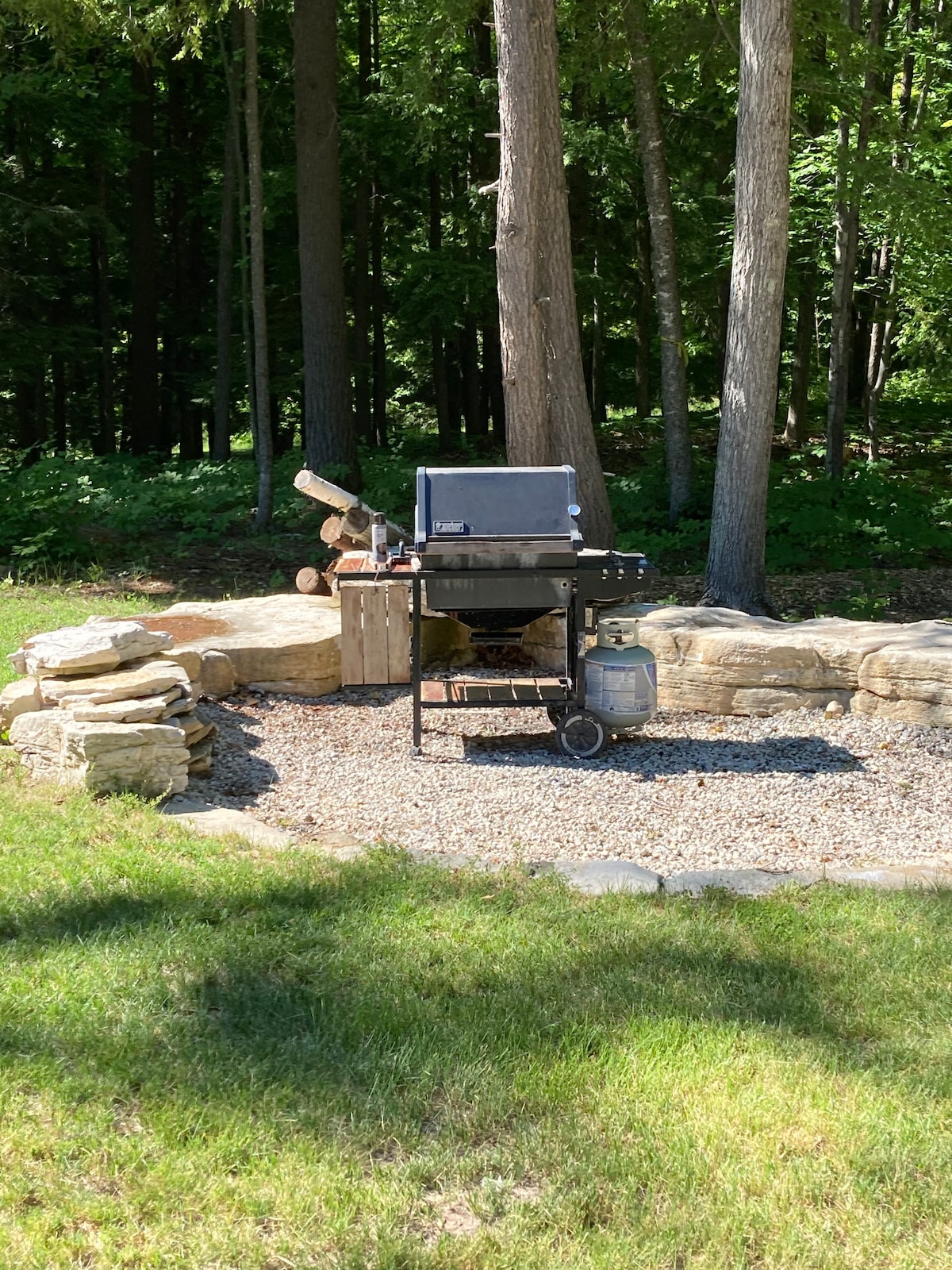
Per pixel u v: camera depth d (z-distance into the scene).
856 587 14.12
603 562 7.24
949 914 4.88
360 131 20.64
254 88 15.54
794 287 22.34
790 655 8.03
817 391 29.48
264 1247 2.93
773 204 10.91
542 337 11.55
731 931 4.68
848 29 15.14
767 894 5.13
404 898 4.97
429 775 6.99
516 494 7.13
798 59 15.48
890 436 25.16
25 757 6.71
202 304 27.89
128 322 29.34
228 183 21.64
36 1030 3.83
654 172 16.97
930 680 7.57
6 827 5.64
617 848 5.88
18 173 22.69
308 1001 4.07
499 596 7.23
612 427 26.06
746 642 8.09
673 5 16.55
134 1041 3.78
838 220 18.05
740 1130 3.39
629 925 4.74
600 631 7.52
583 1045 3.80
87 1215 3.02
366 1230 2.99
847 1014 4.04
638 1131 3.39
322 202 17.11
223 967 4.30
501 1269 2.87
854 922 4.78
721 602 11.57
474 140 20.73
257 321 15.92
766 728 7.86
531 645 9.38
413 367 31.33
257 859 5.43
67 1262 2.85
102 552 15.05
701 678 8.26
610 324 28.56
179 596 13.02
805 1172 3.21
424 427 31.64
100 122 22.16
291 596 10.25
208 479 18.20
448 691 7.60
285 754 7.34
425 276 21.80
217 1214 3.04
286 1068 3.65
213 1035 3.83
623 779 6.90
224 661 8.35
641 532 16.78
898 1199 3.11
